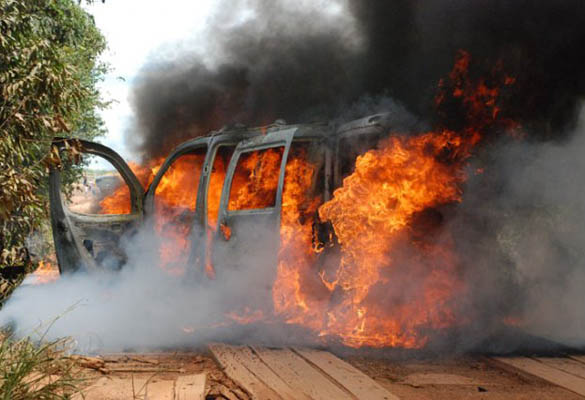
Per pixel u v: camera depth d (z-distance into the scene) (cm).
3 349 374
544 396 389
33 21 785
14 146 622
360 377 423
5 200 582
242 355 499
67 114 675
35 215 733
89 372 432
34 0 845
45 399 346
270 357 489
